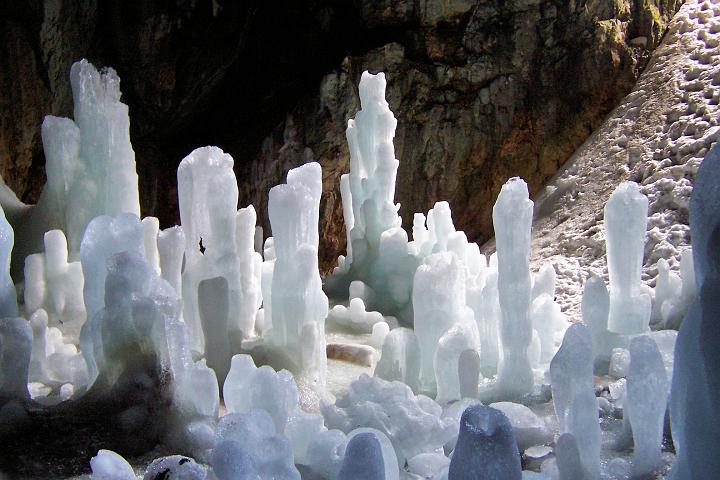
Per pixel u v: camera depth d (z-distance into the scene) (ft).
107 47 30.94
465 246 16.53
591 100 26.73
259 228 18.24
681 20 26.86
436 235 17.28
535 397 11.95
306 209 12.39
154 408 9.89
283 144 29.25
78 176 14.82
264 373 9.28
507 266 11.94
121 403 10.02
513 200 11.68
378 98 17.98
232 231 12.87
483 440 6.25
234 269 12.87
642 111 24.71
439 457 9.38
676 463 6.55
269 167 29.55
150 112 31.83
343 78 28.30
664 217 20.30
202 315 11.98
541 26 27.20
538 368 13.28
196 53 31.60
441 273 12.39
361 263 17.85
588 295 13.00
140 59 31.07
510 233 11.75
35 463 9.01
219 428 7.93
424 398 10.57
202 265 12.84
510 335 12.08
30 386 11.69
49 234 13.74
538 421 10.43
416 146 27.71
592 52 26.63
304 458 9.20
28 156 28.73
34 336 11.99
